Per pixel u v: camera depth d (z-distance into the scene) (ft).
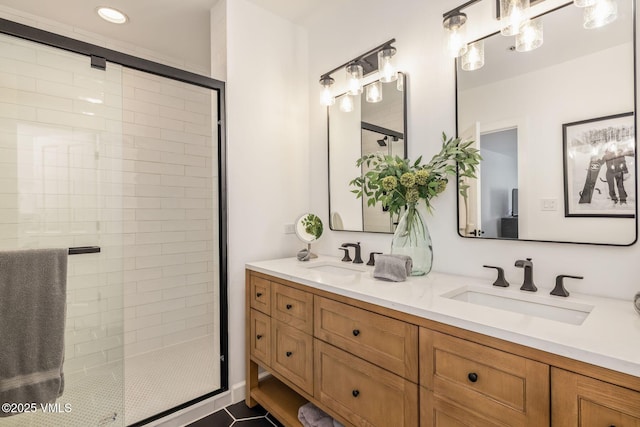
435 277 4.98
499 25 4.59
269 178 7.29
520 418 2.72
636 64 3.56
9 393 4.08
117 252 5.97
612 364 2.28
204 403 6.18
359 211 6.78
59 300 4.42
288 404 5.95
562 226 4.06
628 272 3.63
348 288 4.35
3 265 4.09
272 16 7.35
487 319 3.06
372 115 6.43
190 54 9.01
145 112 8.32
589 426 2.38
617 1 3.66
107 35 7.99
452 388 3.19
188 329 8.98
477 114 4.83
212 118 6.79
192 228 9.08
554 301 3.73
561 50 4.06
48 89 5.33
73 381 5.26
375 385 3.95
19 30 4.92
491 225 4.70
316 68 7.77
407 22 5.81
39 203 5.28
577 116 3.94
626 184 3.62
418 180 4.72
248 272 6.42
